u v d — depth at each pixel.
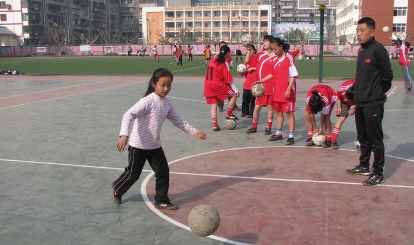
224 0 137.38
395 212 4.96
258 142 8.60
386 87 5.91
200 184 5.95
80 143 8.45
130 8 132.62
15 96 16.41
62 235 4.39
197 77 26.30
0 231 4.50
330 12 137.75
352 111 7.87
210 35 115.25
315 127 8.29
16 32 87.75
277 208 5.07
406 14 73.94
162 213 4.95
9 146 8.20
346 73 29.64
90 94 16.91
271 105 9.20
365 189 5.75
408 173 6.46
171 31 116.69
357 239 4.26
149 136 4.88
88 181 6.13
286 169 6.66
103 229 4.53
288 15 140.62
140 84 21.31
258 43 81.75
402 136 9.03
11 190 5.75
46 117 11.52
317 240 4.23
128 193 5.62
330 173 6.45
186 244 4.16
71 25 103.62
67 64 44.06
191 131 5.07
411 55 53.28
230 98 9.96
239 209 5.04
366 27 5.84
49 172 6.56
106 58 63.44
